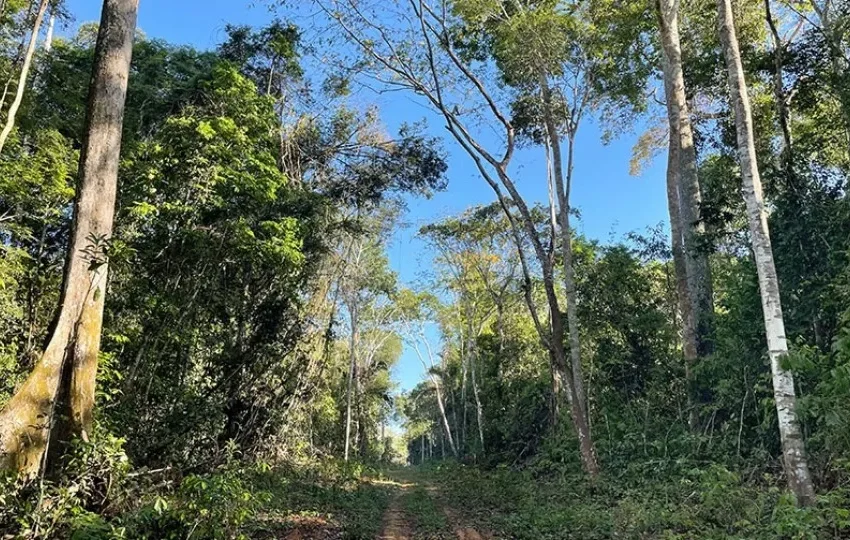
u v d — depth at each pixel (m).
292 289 16.77
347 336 33.34
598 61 16.72
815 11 15.72
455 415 45.44
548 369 30.11
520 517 11.57
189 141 12.32
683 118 16.89
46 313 12.19
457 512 13.91
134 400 11.36
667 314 22.09
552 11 14.95
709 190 16.55
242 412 15.60
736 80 9.32
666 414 17.47
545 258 16.50
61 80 14.75
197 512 6.35
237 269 15.32
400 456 87.12
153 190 11.95
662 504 10.18
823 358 8.62
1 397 9.77
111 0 8.77
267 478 13.65
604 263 21.67
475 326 40.19
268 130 14.57
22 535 5.80
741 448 12.43
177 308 12.36
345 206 21.81
